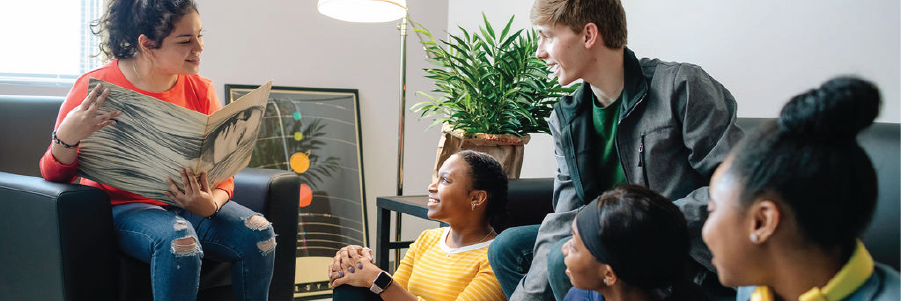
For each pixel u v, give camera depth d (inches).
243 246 68.9
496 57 86.3
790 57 69.2
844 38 64.3
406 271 65.6
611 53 53.9
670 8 83.9
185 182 62.6
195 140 59.6
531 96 86.1
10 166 80.5
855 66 63.3
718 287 49.4
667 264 36.2
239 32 113.0
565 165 61.1
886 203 49.4
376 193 125.2
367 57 123.5
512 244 57.7
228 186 72.5
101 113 59.5
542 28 55.4
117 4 66.2
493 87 85.7
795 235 24.5
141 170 62.4
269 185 77.4
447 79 88.7
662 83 52.0
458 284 58.6
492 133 85.8
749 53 73.7
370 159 124.6
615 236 35.9
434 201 60.4
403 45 97.0
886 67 61.0
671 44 83.9
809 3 67.6
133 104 58.1
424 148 129.3
